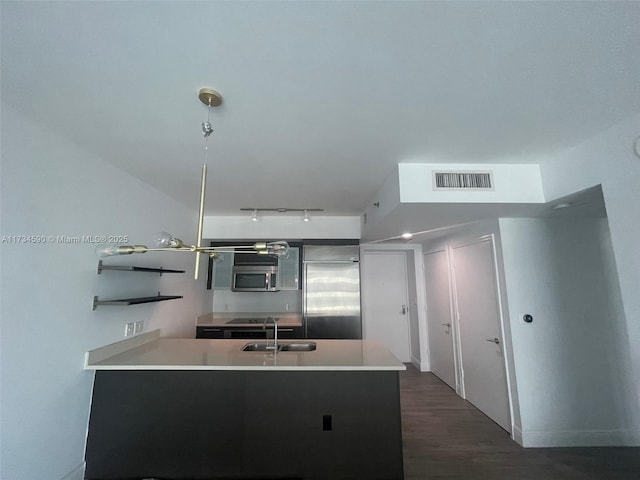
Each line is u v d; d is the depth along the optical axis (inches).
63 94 54.1
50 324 67.5
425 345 183.2
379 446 80.4
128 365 79.2
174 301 129.1
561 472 87.2
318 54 43.8
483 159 84.0
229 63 45.8
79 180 75.8
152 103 57.1
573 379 103.7
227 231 161.8
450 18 37.5
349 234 163.2
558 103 56.6
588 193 75.5
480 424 115.1
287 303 181.6
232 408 81.4
